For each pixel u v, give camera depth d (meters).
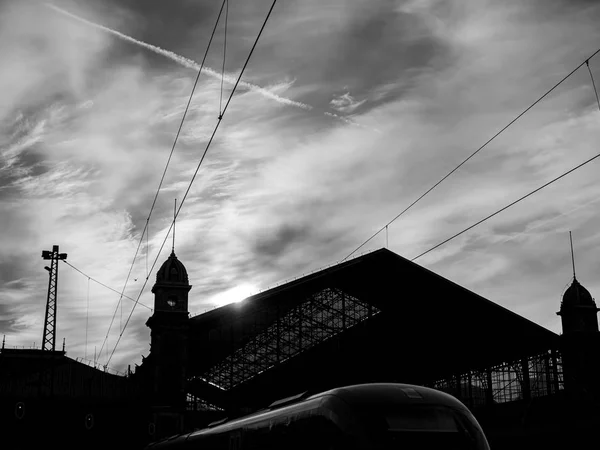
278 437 25.88
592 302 66.00
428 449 20.44
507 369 70.69
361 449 20.64
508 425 66.44
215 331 66.62
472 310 70.00
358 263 67.88
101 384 63.56
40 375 61.50
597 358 64.38
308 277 67.38
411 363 71.56
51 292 70.62
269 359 71.56
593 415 59.12
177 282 64.31
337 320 71.38
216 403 70.12
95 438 61.19
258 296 66.19
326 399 22.86
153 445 52.66
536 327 66.25
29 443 60.03
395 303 71.44
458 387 74.31
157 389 61.03
